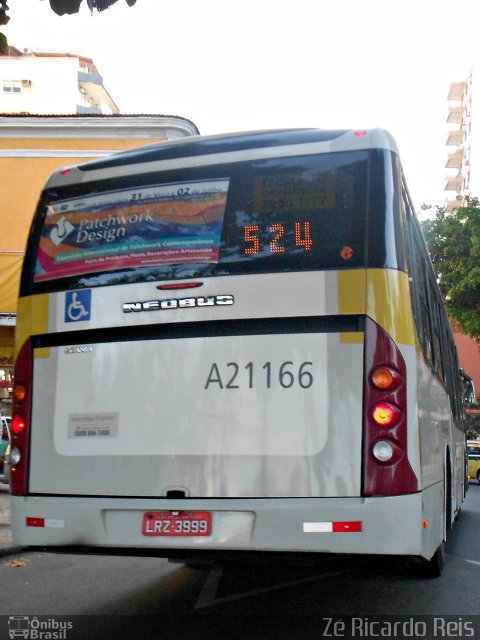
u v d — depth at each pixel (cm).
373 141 546
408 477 494
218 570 832
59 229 597
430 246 3344
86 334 564
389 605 647
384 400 498
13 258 1733
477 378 6444
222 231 550
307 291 520
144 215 573
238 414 518
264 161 559
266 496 505
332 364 508
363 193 535
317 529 490
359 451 496
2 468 1919
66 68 7462
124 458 536
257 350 521
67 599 680
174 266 551
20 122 1759
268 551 497
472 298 3294
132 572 828
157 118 1741
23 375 579
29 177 1759
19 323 592
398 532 485
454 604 650
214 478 515
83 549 541
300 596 688
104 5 650
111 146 1756
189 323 538
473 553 976
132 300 555
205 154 573
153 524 519
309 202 541
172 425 529
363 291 513
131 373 545
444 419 817
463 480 1512
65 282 581
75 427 553
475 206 3291
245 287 531
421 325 599
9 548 930
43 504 545
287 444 507
